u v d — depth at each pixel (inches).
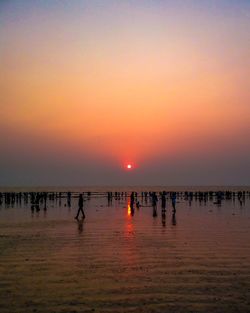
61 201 2957.7
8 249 680.4
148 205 2410.2
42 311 356.8
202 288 431.2
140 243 750.5
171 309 362.6
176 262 568.4
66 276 485.1
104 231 951.6
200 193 3661.4
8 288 431.5
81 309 362.3
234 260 582.6
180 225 1104.2
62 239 807.1
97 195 4320.9
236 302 382.6
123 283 451.8
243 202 2918.3
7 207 2187.5
